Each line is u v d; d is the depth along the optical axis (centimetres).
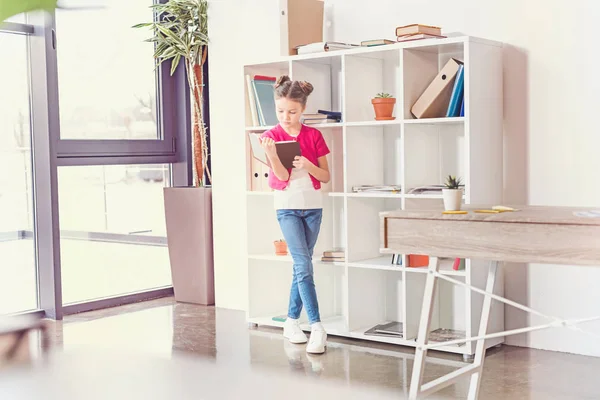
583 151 360
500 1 380
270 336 420
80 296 512
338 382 321
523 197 379
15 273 471
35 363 327
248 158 443
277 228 461
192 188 518
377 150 419
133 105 539
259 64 439
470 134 356
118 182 533
